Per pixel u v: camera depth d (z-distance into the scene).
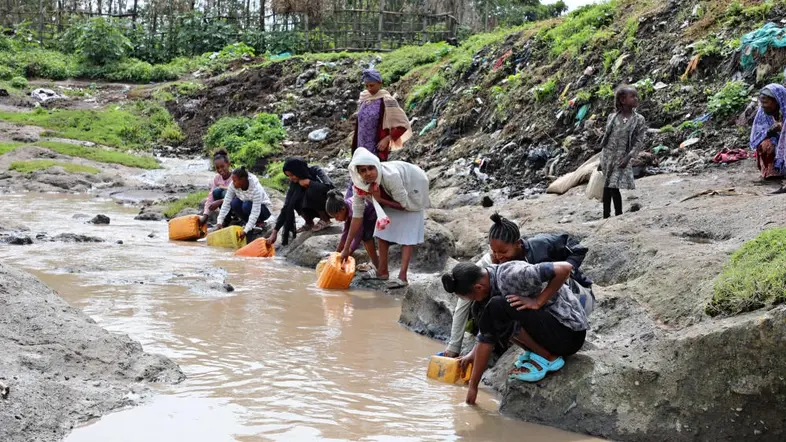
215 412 4.58
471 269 4.71
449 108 18.00
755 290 4.61
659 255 6.09
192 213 12.99
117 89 27.77
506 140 14.76
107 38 29.12
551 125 14.16
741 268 4.96
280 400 4.85
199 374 5.23
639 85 13.03
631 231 7.03
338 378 5.35
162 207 13.98
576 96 13.91
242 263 9.64
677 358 4.45
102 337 5.23
